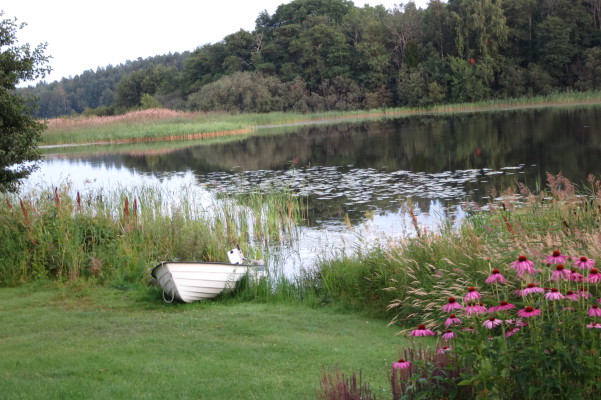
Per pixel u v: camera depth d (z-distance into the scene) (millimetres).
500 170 24188
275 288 11203
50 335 8516
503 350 4746
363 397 4961
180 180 26906
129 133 54344
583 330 4621
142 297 10945
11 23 13594
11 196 17000
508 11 87375
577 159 25656
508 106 79125
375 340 8141
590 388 4508
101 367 6844
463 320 6172
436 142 37312
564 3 83625
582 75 80312
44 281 11969
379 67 88250
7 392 5980
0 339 8344
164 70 123750
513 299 7426
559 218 10438
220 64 104188
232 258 11531
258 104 84188
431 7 90250
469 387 4816
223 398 5820
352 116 85000
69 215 13891
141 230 14016
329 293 10586
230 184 24812
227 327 8867
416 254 9945
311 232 15750
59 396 5867
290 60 95938
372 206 18359
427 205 17891
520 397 4652
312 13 109750
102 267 12375
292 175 26688
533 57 86562
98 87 172000
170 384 6230
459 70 82938
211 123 61469
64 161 38438
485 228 10430
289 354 7414
